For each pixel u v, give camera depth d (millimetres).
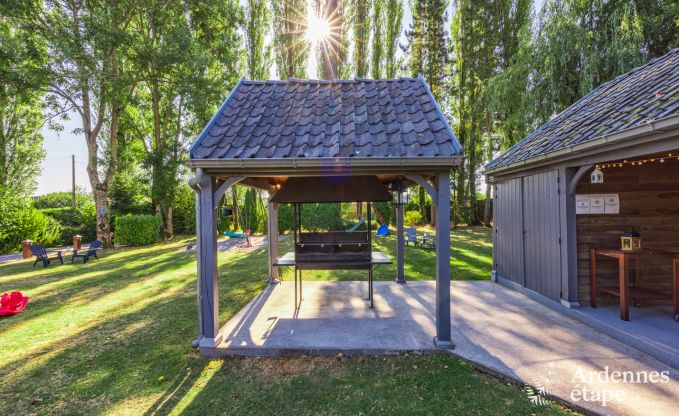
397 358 4008
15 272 9727
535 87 11688
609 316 4793
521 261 6578
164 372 3803
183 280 8359
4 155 18188
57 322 5422
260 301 6250
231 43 16828
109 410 3107
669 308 5117
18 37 12195
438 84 19469
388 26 21062
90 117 15977
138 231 15891
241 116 5012
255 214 20125
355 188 5312
